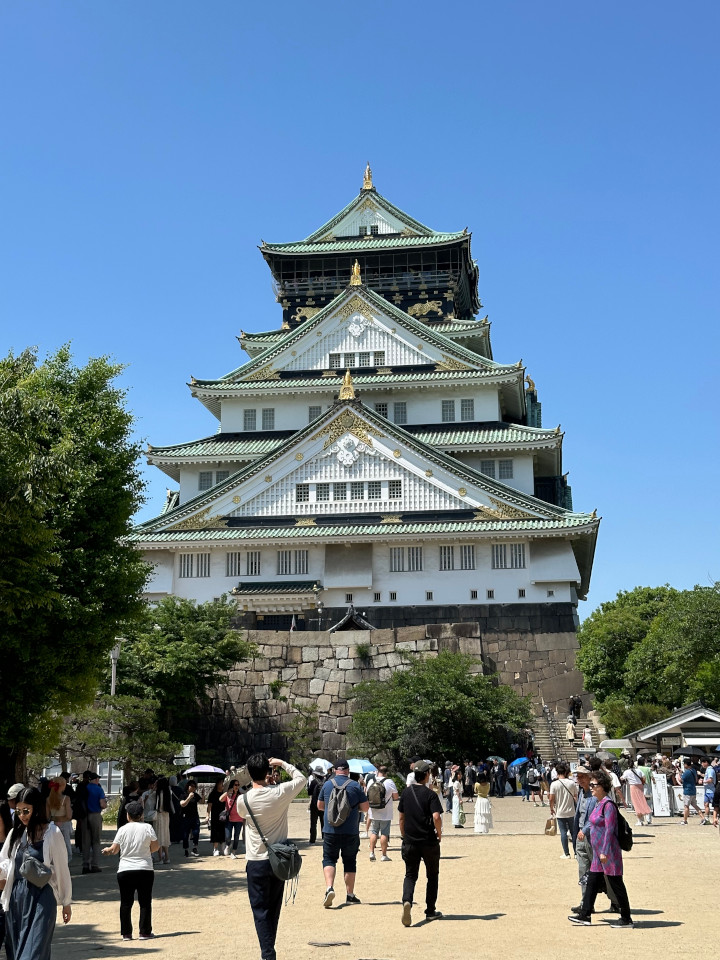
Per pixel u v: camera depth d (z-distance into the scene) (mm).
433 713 46375
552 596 63344
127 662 47438
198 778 48375
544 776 45562
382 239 91188
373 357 77312
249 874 12219
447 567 64812
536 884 19766
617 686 66375
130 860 15688
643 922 15273
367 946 13758
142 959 13641
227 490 67625
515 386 75125
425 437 72750
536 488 80375
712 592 52031
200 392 76250
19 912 11312
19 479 20078
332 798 17766
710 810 33656
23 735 24344
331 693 53750
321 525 66188
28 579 21625
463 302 95875
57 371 27953
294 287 90500
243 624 64188
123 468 27562
